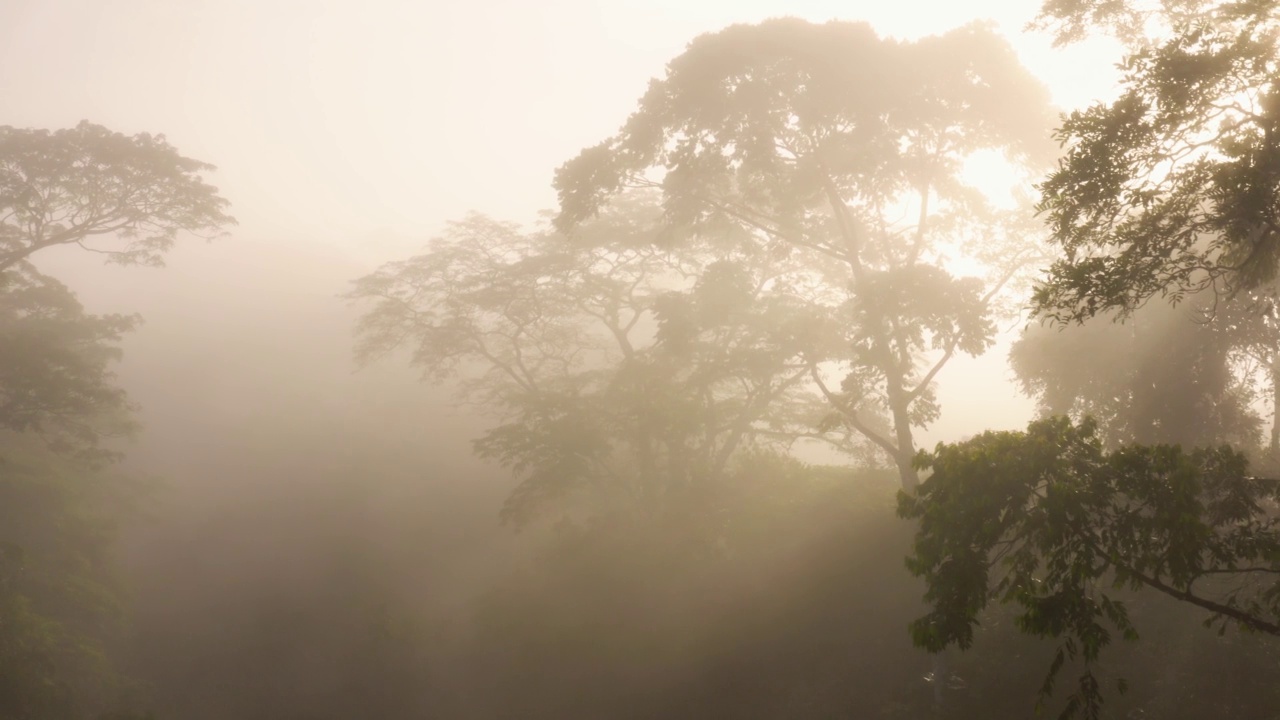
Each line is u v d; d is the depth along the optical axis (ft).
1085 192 36.83
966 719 60.90
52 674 76.43
